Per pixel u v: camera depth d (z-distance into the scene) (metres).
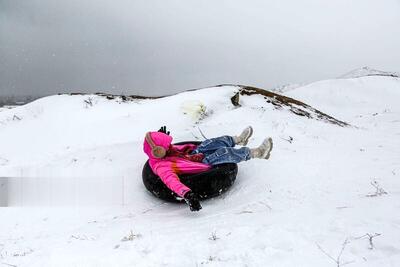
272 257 3.21
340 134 10.69
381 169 6.44
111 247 3.82
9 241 5.05
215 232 3.86
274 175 6.47
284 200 5.29
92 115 10.75
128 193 6.47
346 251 3.18
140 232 4.45
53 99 12.16
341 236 3.49
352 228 3.65
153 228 4.64
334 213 4.20
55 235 5.09
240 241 3.62
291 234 3.62
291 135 9.23
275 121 10.09
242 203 5.53
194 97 11.33
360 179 5.87
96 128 9.78
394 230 3.51
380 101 26.67
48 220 5.80
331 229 3.69
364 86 29.17
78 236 4.64
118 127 9.71
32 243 4.61
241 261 3.19
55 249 3.98
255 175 6.59
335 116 23.34
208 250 3.47
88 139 9.25
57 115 10.98
